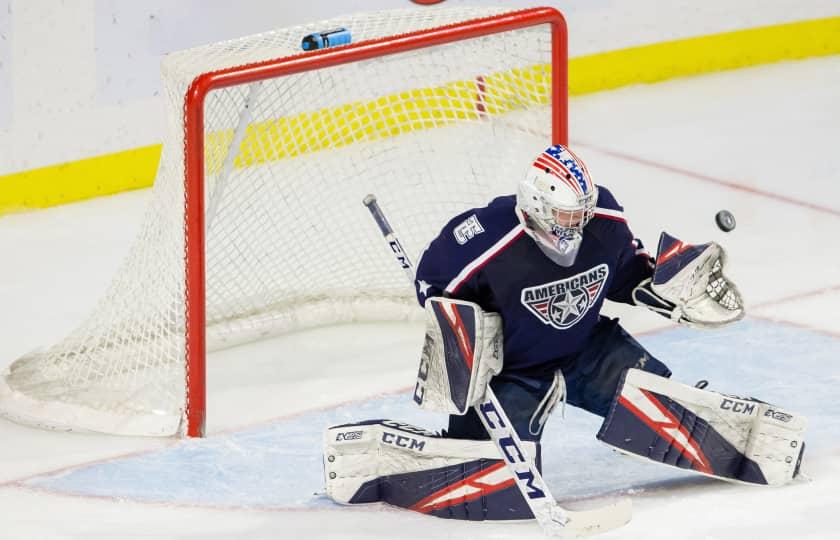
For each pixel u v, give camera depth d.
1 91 23.28
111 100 24.62
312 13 26.59
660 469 14.23
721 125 28.55
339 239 19.92
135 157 25.19
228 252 18.61
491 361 12.37
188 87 15.03
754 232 22.55
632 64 31.02
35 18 23.36
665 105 29.89
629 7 30.62
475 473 12.83
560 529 12.35
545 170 12.02
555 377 12.92
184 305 15.35
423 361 12.66
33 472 14.56
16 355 18.12
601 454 14.68
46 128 23.95
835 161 26.19
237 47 17.50
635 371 12.89
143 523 13.17
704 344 17.72
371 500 13.49
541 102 18.81
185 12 25.02
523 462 12.44
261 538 12.71
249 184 18.84
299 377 17.23
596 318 13.05
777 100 30.11
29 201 24.08
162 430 15.46
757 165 26.08
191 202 15.05
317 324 18.92
